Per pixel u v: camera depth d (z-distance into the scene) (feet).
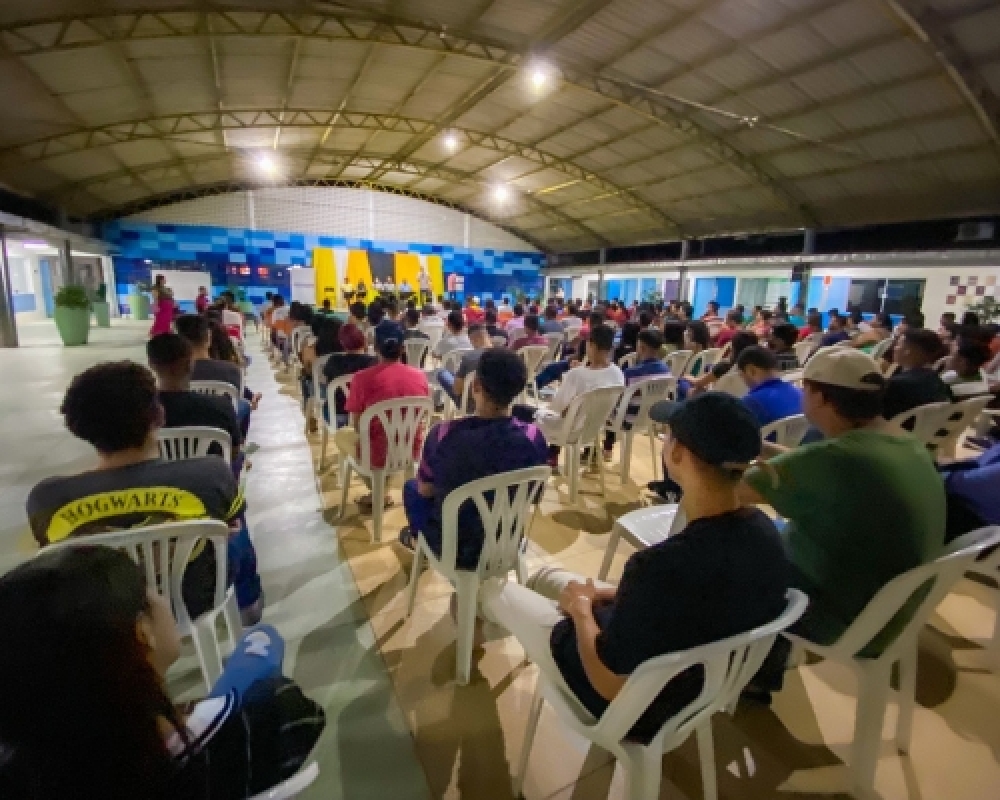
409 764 4.94
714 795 4.41
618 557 8.68
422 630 6.81
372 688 5.83
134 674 1.77
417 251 64.23
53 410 17.31
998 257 29.07
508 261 70.85
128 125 33.60
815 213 38.60
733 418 3.18
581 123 36.17
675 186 42.75
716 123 31.65
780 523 6.53
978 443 14.70
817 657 6.54
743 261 44.88
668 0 21.17
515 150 43.27
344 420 11.87
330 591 7.61
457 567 5.89
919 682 6.11
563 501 10.87
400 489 11.23
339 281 60.08
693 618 3.19
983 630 7.00
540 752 5.09
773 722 5.52
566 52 26.84
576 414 10.20
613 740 3.64
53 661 1.63
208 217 55.16
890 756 5.11
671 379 11.62
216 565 4.72
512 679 6.01
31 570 1.76
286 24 24.49
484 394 5.93
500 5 23.31
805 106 26.94
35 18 20.68
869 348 18.24
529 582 5.45
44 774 1.63
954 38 19.76
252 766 2.22
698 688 3.60
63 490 4.12
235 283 56.80
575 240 66.18
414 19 25.11
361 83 32.40
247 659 3.03
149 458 4.49
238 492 4.98
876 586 4.42
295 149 45.80
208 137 39.32
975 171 27.17
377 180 58.44
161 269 54.34
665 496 10.19
